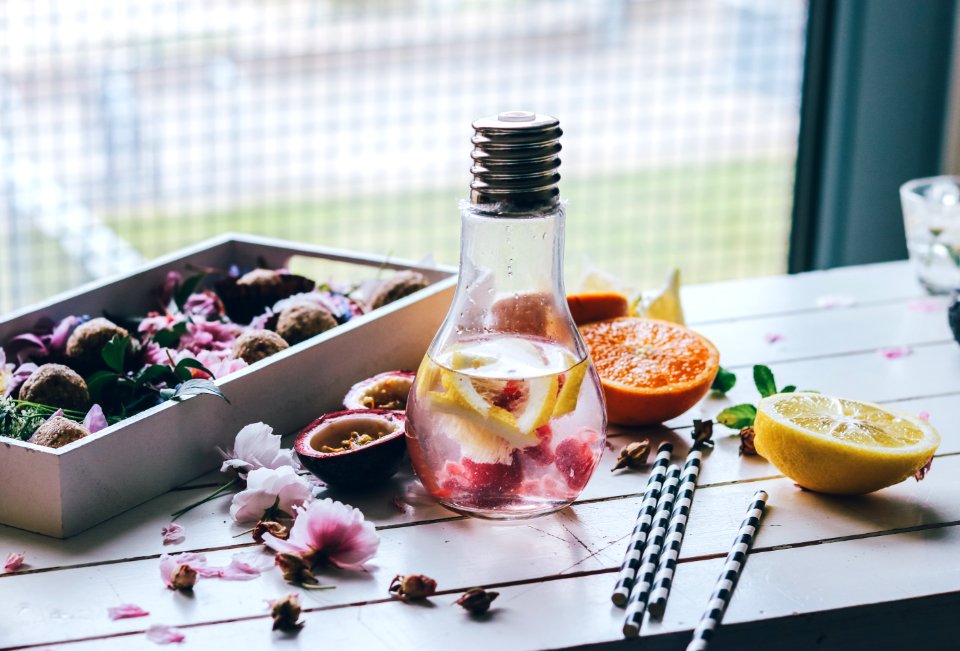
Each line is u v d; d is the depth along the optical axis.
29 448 0.87
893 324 1.15
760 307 1.18
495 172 0.84
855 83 1.66
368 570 0.85
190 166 2.88
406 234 2.76
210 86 2.82
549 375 0.86
